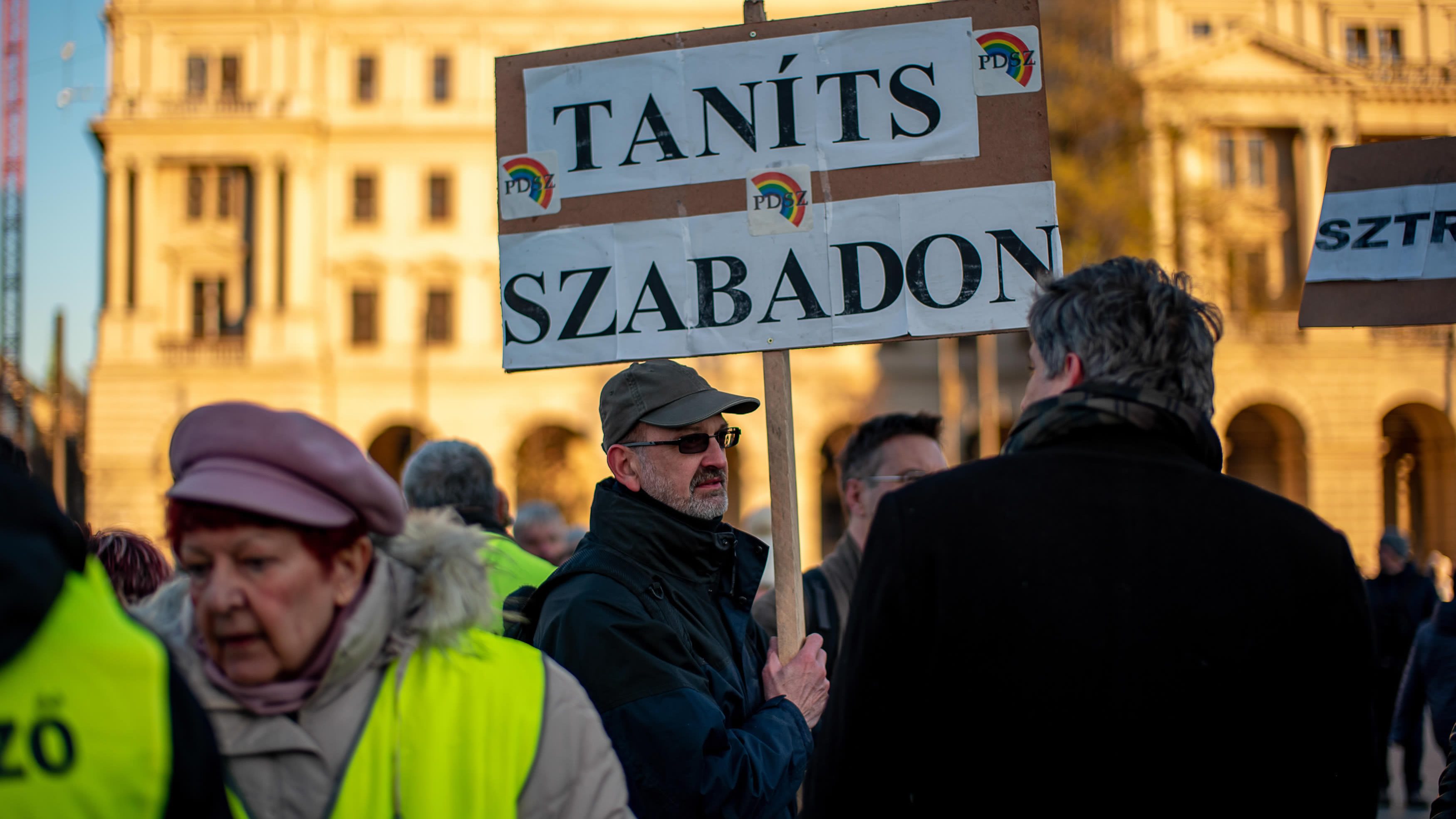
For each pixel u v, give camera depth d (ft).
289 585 5.54
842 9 106.83
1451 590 44.37
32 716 4.51
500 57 11.24
